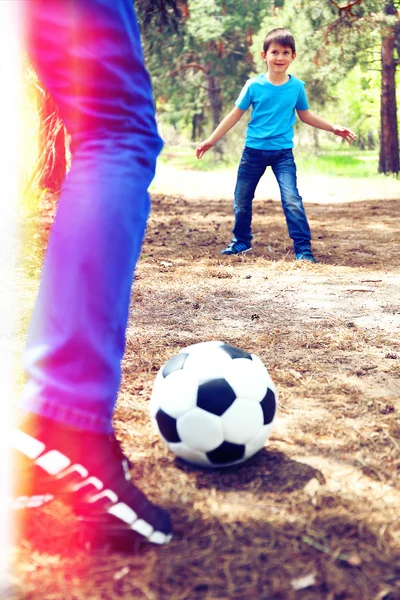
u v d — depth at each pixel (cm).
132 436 230
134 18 168
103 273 157
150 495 191
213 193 1360
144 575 153
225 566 158
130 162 164
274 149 607
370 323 396
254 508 185
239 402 206
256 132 607
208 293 475
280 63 583
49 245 160
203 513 182
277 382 289
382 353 336
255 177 623
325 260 611
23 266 518
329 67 1916
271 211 1004
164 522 167
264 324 391
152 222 863
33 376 157
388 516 182
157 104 3656
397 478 204
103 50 158
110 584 150
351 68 1953
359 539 171
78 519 164
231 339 356
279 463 214
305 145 3172
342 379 295
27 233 641
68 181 164
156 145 171
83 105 163
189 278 527
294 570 157
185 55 3322
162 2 1248
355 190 1487
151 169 170
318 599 147
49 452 156
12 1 154
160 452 220
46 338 156
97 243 157
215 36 2956
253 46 2647
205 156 3556
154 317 406
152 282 509
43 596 145
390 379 296
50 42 158
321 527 176
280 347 344
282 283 514
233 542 168
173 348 336
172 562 158
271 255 632
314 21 1684
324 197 1312
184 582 151
